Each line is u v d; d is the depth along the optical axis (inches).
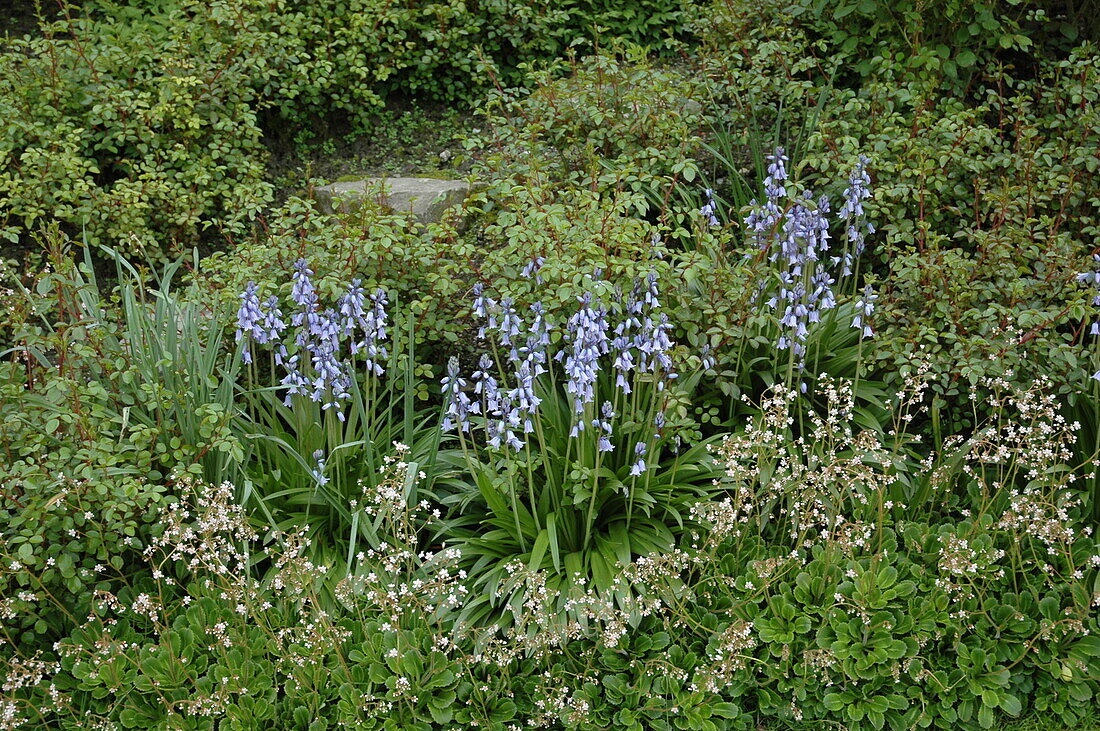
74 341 181.5
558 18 307.6
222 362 205.8
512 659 163.9
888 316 197.8
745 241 208.4
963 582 170.9
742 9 277.9
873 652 161.6
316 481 183.5
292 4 302.0
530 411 171.3
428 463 186.7
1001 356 180.5
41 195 240.1
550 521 175.5
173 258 257.6
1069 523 170.7
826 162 226.7
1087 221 216.1
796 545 181.2
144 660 160.7
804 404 200.1
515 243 186.5
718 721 159.9
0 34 308.7
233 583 167.8
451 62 310.3
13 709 152.6
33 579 153.9
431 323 207.3
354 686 160.1
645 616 170.7
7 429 160.7
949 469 182.2
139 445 164.9
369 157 298.4
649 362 189.5
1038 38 274.8
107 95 254.8
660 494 183.0
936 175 223.3
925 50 241.4
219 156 258.2
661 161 240.4
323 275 205.6
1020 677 163.6
